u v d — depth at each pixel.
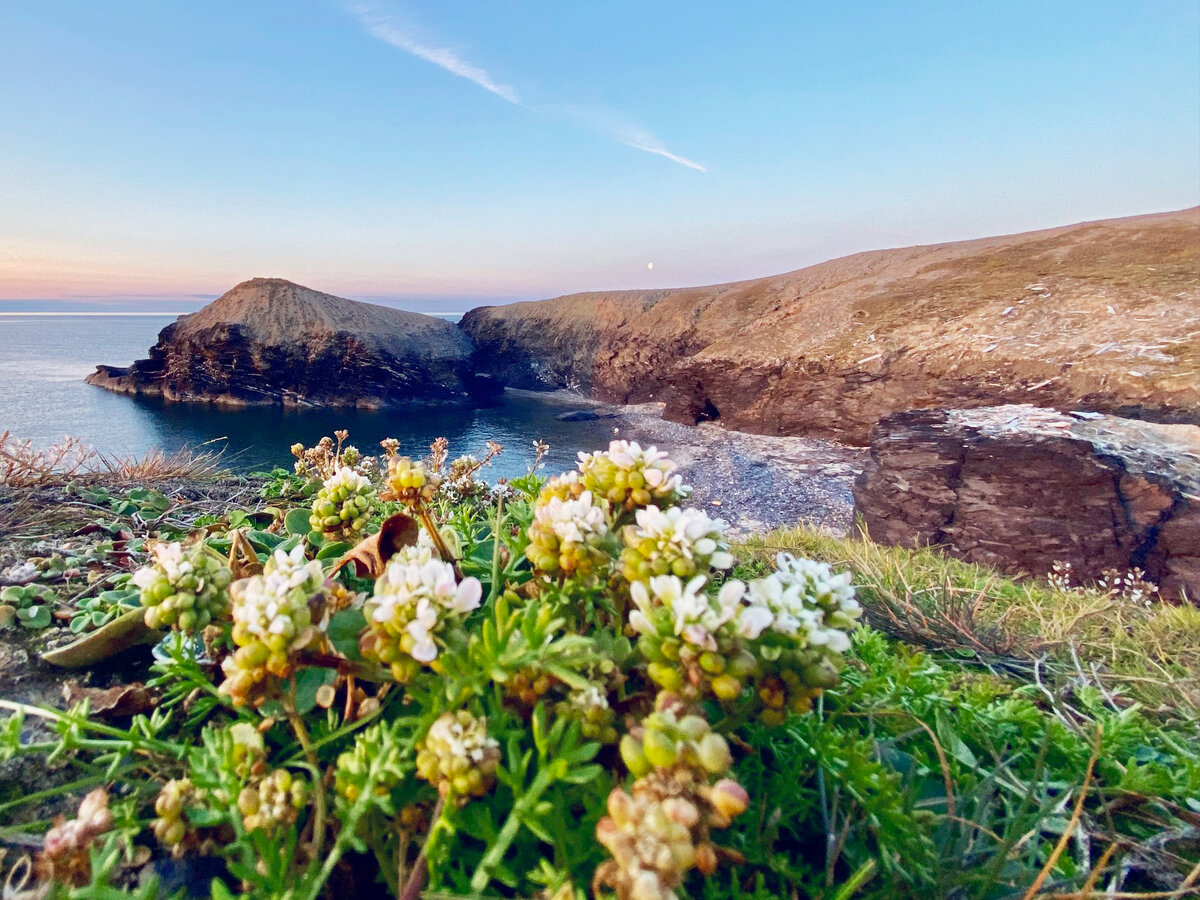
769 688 0.98
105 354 97.69
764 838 1.10
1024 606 3.83
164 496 3.39
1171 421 17.36
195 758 1.05
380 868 1.01
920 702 1.59
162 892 1.00
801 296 53.28
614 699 1.08
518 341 69.38
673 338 53.44
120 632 1.53
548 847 1.00
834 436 28.97
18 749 1.08
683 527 1.06
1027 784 1.42
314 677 1.26
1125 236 36.69
